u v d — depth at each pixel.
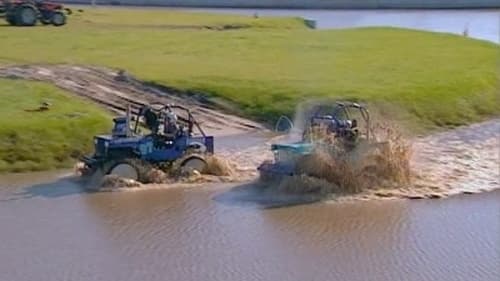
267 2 136.12
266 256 26.25
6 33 67.88
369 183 33.53
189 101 48.44
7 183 34.62
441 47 70.19
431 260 26.02
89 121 41.03
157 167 34.72
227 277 24.55
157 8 120.75
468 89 53.62
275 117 46.84
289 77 53.06
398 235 28.31
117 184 33.47
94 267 25.20
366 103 47.47
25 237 27.81
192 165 34.97
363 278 24.55
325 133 34.62
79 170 35.72
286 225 29.27
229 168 35.62
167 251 26.58
